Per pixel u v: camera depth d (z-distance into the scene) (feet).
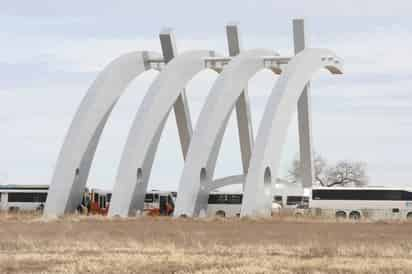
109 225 311.47
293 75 378.94
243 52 397.60
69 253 192.65
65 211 385.91
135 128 385.70
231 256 185.47
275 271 158.30
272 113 370.94
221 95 383.24
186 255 186.19
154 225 312.91
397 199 424.46
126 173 379.76
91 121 395.14
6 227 296.92
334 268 163.53
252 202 361.51
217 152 394.32
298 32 407.44
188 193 373.40
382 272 159.33
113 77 405.59
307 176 428.97
